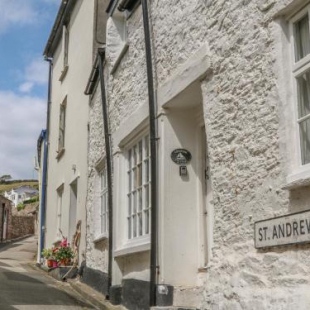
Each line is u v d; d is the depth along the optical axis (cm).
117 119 928
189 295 662
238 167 527
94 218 1071
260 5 502
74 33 1443
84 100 1264
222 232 548
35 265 1582
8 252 2134
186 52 655
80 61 1339
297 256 437
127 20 902
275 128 473
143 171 803
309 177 421
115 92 953
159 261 679
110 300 845
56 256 1248
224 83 560
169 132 705
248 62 518
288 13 473
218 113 568
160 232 686
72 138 1383
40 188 1875
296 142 456
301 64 457
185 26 662
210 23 597
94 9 1223
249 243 501
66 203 1404
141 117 788
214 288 544
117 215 886
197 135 713
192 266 678
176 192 691
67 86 1495
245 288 496
